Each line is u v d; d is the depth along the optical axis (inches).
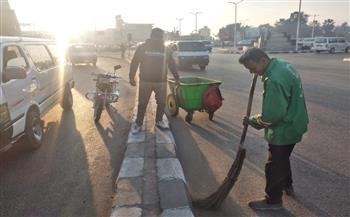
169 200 157.5
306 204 168.2
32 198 178.4
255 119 157.9
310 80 628.1
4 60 223.3
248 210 163.6
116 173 208.2
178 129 304.0
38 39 319.9
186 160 229.6
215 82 323.3
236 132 293.0
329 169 210.2
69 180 199.3
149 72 258.5
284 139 154.2
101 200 175.2
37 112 262.1
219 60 1280.8
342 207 165.2
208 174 206.7
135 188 170.9
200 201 167.5
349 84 571.2
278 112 145.1
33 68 268.8
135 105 397.4
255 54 146.9
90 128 311.0
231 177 160.2
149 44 258.2
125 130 302.0
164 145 231.9
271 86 144.4
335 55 1599.4
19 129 227.0
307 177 199.2
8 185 193.9
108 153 243.8
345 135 278.5
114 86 345.1
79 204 171.5
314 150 244.1
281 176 159.3
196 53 860.6
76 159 232.7
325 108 381.1
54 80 325.7
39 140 257.9
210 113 327.9
